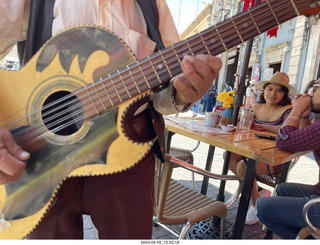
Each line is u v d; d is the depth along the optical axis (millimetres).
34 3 982
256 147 1833
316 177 4812
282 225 1785
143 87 832
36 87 891
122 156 805
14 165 774
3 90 901
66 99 895
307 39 11242
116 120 833
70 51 872
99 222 876
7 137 801
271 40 13961
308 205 1396
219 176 1600
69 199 887
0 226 842
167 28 1122
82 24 893
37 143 866
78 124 861
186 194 1792
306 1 776
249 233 2596
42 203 827
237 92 2592
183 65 737
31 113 891
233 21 811
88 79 859
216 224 2479
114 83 840
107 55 858
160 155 979
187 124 2533
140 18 1040
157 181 1437
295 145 1688
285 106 3115
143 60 838
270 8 799
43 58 887
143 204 867
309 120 2281
